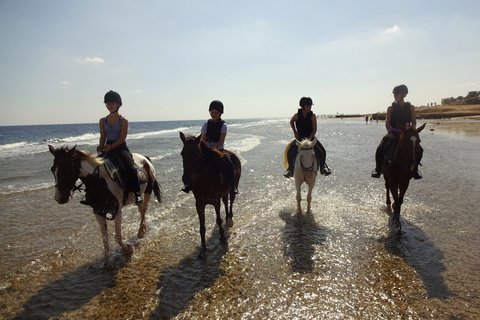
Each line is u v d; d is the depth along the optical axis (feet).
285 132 143.43
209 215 23.00
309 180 21.68
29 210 24.73
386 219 21.31
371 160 47.73
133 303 12.28
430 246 16.93
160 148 72.54
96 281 14.01
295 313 11.37
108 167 15.20
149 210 24.35
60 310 11.91
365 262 15.25
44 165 48.62
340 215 22.35
